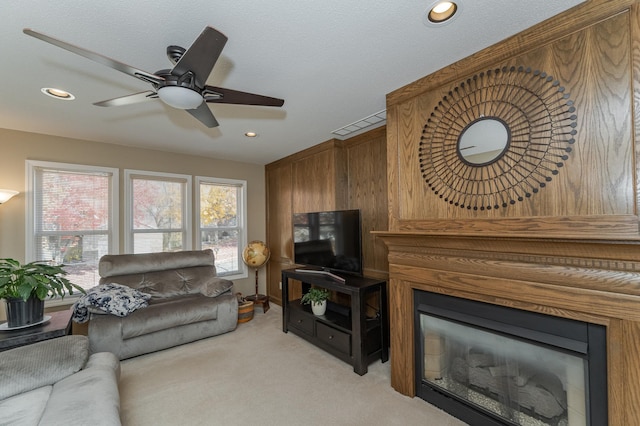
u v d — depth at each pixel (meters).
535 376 1.62
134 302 2.90
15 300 2.18
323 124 3.05
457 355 1.97
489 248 1.69
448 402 1.95
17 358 1.57
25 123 2.89
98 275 3.53
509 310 1.66
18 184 3.09
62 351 1.68
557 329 1.49
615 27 1.31
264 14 1.42
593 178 1.36
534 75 1.54
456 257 1.87
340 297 3.55
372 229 3.30
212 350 2.98
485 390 1.82
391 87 2.22
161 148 3.91
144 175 3.87
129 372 2.53
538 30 1.53
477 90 1.78
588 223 1.37
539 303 1.52
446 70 1.93
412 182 2.13
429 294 2.06
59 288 2.34
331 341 2.82
